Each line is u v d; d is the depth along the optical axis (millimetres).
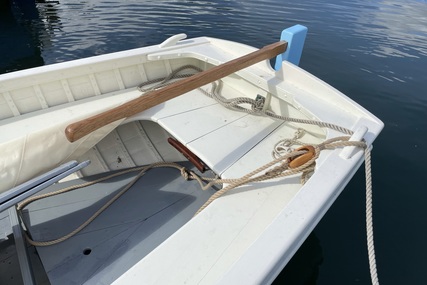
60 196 2141
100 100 2330
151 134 2617
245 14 8484
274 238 1099
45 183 1387
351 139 1602
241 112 2344
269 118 2301
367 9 9602
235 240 1310
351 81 5203
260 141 2029
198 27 7387
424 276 2121
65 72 2152
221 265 1193
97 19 7699
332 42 6809
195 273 1152
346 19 8438
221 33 7121
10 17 7879
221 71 1891
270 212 1462
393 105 4539
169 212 2109
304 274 2117
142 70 2580
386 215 2633
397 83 5164
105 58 2324
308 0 10461
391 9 9773
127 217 2053
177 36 2686
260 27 7574
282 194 1569
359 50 6445
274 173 1529
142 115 2176
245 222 1401
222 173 1729
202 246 1268
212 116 2262
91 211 2066
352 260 2230
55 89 2182
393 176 3115
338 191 1423
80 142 1834
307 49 6402
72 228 1940
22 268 1472
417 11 9703
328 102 2119
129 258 1792
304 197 1280
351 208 2701
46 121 2043
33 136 1617
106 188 2248
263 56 2201
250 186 1610
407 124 4086
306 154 1495
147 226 2002
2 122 1999
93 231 1938
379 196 2848
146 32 7027
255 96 2584
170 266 1168
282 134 2127
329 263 2205
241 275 967
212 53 2674
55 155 1716
